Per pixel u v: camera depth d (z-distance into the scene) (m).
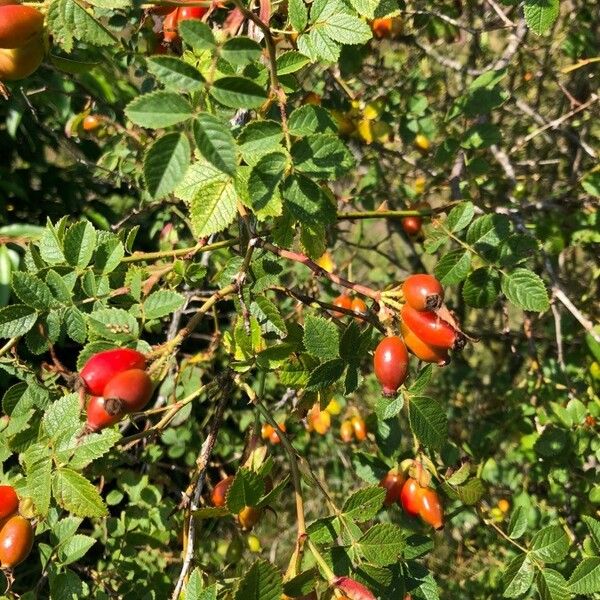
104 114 0.80
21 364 0.45
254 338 0.43
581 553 0.56
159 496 0.61
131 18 0.58
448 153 0.55
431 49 0.79
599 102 0.78
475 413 0.87
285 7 0.46
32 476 0.38
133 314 0.43
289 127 0.38
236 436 0.90
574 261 0.90
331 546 0.41
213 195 0.39
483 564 0.86
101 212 1.07
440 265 0.45
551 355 0.87
